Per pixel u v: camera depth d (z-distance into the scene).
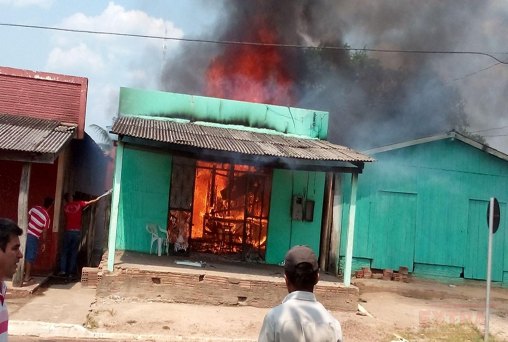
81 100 11.85
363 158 9.73
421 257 13.24
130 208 11.32
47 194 11.12
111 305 8.37
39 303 8.42
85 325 7.26
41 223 9.73
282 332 2.39
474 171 13.68
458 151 13.61
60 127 11.00
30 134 9.87
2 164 10.89
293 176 12.06
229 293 9.16
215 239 11.70
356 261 12.89
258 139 10.81
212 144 9.33
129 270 8.87
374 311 9.70
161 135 9.29
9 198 10.83
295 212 11.93
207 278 9.12
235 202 11.84
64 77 11.83
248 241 11.84
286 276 2.63
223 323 7.87
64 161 11.53
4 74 11.66
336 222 12.73
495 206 8.04
